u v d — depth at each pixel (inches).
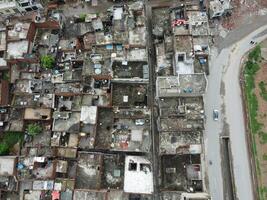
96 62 2311.8
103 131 2236.7
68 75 2333.9
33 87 2337.6
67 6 2667.3
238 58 2426.2
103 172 2192.4
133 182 2060.8
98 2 2664.9
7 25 2454.5
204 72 2337.6
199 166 2191.2
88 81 2289.6
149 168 2098.9
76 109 2271.2
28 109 2316.7
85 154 2194.9
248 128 2265.0
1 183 2166.6
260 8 2566.4
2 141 2333.9
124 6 2470.5
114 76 2357.3
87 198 2081.7
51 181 2143.2
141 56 2372.0
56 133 2244.1
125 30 2399.1
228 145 2251.5
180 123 2194.9
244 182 2162.9
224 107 2320.4
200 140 2194.9
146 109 2218.3
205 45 2348.7
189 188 2154.3
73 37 2487.7
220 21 2532.0
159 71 2368.4
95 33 2429.9
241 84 2357.3
